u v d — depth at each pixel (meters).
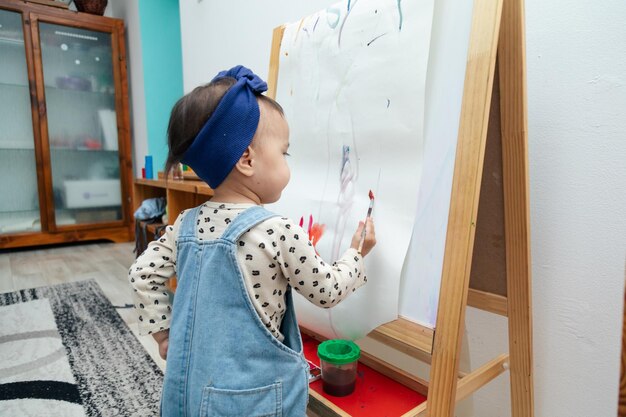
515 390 0.70
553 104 0.74
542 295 0.78
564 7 0.71
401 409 0.65
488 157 0.68
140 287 0.66
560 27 0.72
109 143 3.22
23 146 2.90
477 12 0.51
